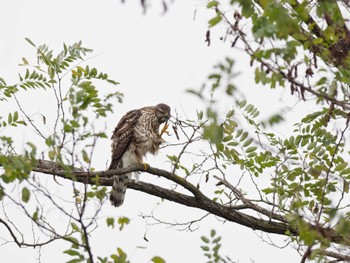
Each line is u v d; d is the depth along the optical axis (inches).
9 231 398.3
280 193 466.9
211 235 376.5
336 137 459.8
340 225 357.1
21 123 446.6
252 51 329.1
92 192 378.9
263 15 321.7
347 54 365.4
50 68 461.4
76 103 366.0
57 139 362.3
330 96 342.0
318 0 353.4
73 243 349.4
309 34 354.3
